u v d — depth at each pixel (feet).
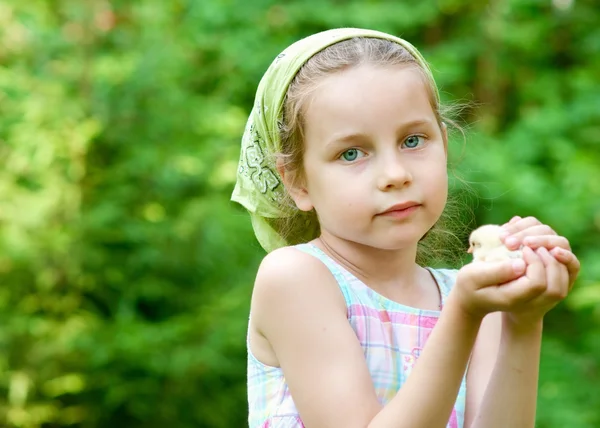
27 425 16.46
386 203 4.73
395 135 4.79
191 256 16.92
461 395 5.21
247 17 18.79
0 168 17.34
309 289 4.86
